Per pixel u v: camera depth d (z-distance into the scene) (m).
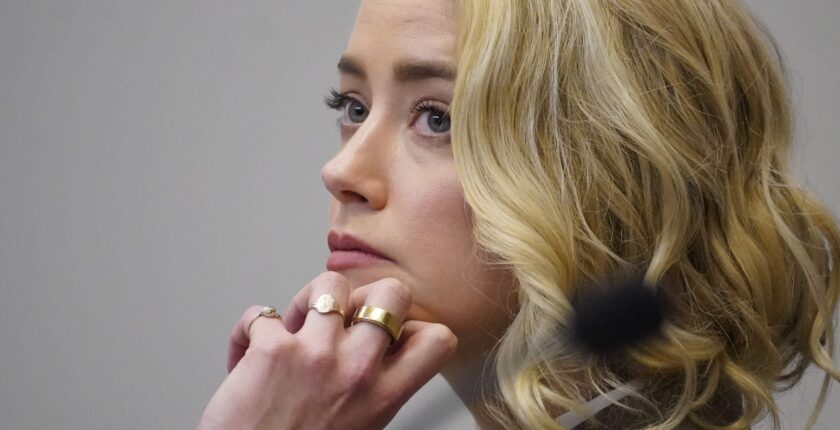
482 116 3.23
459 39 3.29
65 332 6.72
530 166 3.23
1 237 6.76
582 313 3.09
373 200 3.32
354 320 3.20
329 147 6.43
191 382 6.59
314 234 6.46
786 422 5.46
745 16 3.68
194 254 6.61
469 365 3.43
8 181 6.76
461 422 4.14
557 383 3.20
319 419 3.09
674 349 3.21
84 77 6.70
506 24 3.26
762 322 3.40
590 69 3.29
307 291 3.32
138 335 6.65
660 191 3.29
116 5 6.68
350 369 3.11
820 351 3.56
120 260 6.68
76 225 6.71
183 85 6.60
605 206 3.28
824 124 5.49
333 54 6.42
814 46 5.54
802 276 3.56
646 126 3.25
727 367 3.37
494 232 3.17
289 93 6.48
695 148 3.37
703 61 3.44
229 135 6.55
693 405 3.26
